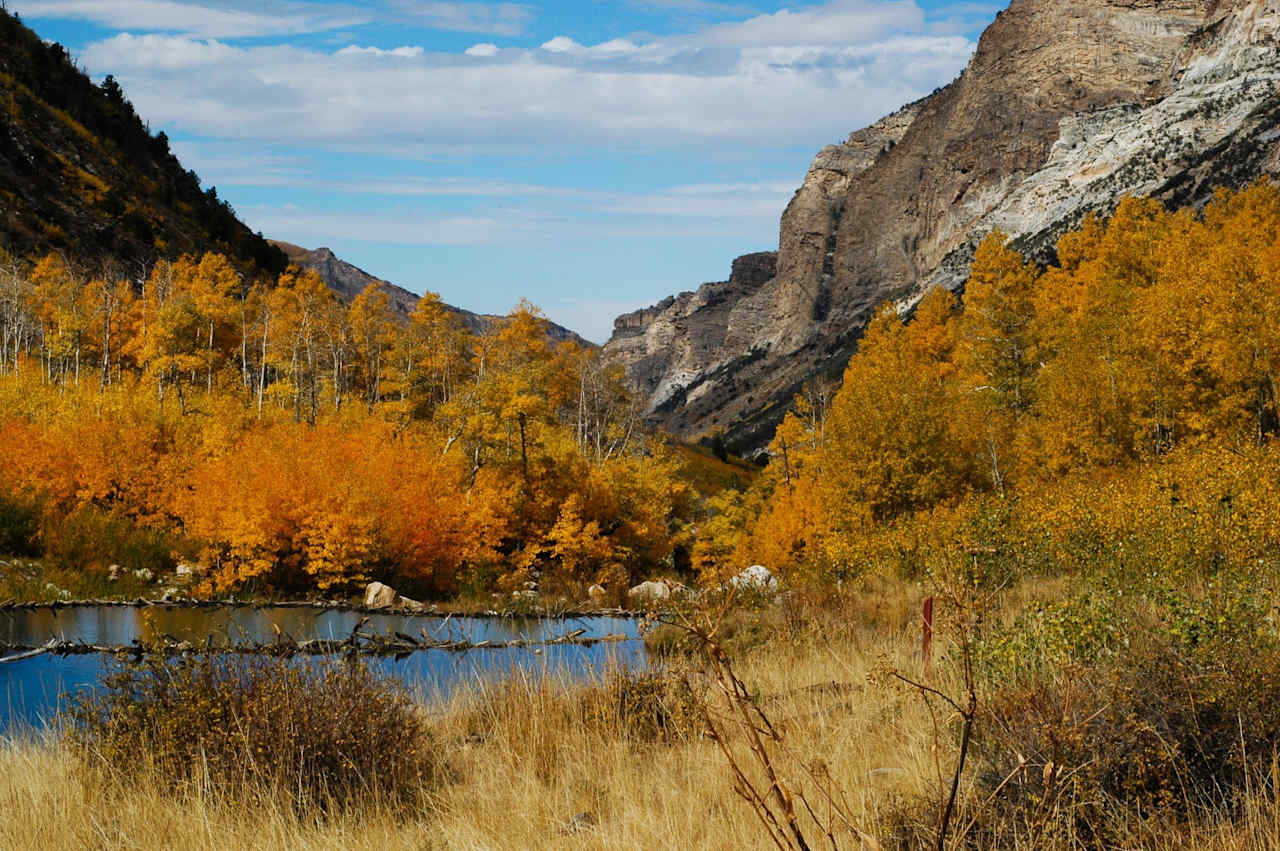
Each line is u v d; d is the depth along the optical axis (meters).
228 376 62.97
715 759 6.75
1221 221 67.19
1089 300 53.09
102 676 7.82
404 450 40.22
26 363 65.31
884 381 36.94
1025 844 4.18
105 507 38.47
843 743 6.81
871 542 26.20
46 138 115.75
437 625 26.42
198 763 6.82
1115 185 190.88
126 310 75.69
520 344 67.62
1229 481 18.19
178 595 30.30
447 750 8.23
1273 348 34.03
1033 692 5.12
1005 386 54.22
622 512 47.25
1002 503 21.78
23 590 27.77
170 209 123.81
